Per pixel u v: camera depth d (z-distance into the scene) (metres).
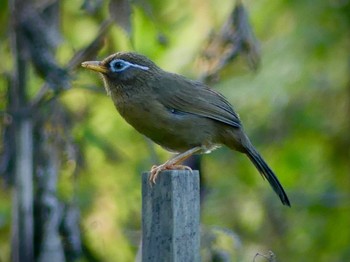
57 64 12.80
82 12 14.04
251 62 13.38
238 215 18.16
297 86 16.83
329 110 17.78
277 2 16.77
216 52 13.42
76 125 13.97
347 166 18.36
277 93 16.67
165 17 15.23
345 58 16.97
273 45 16.92
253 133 17.56
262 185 18.50
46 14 13.12
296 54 16.78
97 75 13.93
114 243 14.28
